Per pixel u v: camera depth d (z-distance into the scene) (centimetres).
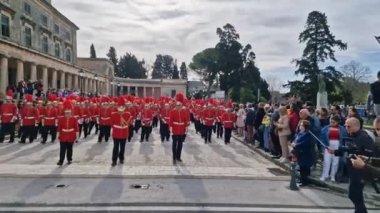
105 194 1000
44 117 2062
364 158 636
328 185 1116
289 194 1040
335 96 4500
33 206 894
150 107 2339
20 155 1625
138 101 2767
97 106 2572
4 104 2103
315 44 4634
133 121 2347
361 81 6969
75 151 1752
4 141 2138
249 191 1062
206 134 2269
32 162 1454
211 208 894
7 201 929
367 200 991
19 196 973
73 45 6619
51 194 995
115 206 899
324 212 880
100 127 2108
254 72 7425
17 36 4225
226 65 7450
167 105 2192
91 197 970
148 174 1246
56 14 5609
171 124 1532
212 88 8156
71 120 1409
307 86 4525
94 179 1177
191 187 1096
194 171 1320
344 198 1005
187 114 1550
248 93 6575
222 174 1277
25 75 4584
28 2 4544
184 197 983
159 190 1052
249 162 1561
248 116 2150
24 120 2064
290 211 884
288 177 1250
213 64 7775
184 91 10175
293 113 1500
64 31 6138
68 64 5972
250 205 924
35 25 4781
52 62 5241
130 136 2202
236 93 6794
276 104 1969
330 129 1169
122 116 1431
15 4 4172
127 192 1023
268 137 1764
